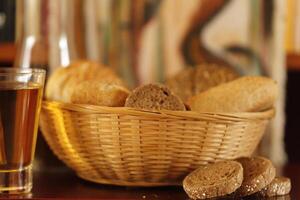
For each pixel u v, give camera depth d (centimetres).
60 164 101
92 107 83
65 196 83
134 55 122
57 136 90
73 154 89
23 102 81
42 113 90
